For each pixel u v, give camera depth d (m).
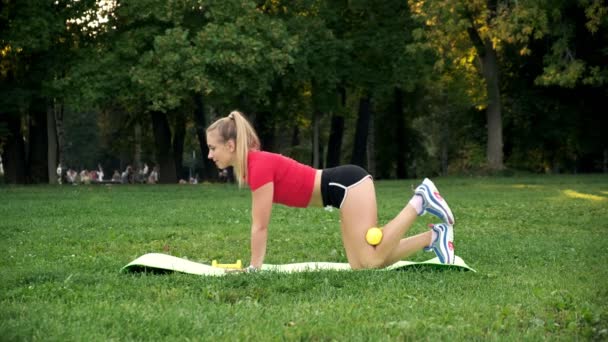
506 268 7.14
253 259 6.54
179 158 38.62
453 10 26.75
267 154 6.48
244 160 6.45
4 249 8.70
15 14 26.52
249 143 6.48
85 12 27.53
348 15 32.41
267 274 6.11
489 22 29.38
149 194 20.19
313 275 6.09
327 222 12.45
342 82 32.06
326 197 6.54
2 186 24.77
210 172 34.66
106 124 47.00
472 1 27.22
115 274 6.46
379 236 6.41
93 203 16.45
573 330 4.45
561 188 22.62
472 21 29.66
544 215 13.65
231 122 6.49
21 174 30.08
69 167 71.62
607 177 28.72
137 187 24.16
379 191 21.80
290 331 4.34
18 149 29.94
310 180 6.50
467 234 10.53
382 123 43.81
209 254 8.62
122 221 12.27
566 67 28.53
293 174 6.48
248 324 4.52
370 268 6.55
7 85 27.44
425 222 12.64
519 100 35.41
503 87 36.69
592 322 4.60
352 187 6.49
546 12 28.00
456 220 12.86
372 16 30.97
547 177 29.53
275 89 31.88
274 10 30.45
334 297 5.38
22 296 5.41
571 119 35.34
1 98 26.61
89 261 7.67
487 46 31.45
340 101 36.47
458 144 47.97
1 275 6.32
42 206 15.34
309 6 30.00
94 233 10.47
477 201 17.33
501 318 4.68
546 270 7.00
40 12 26.08
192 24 27.48
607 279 6.39
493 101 31.89
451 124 43.59
